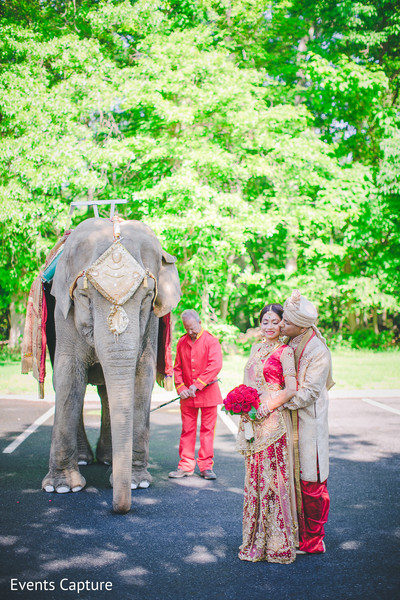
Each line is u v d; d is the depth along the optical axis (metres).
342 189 19.47
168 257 6.03
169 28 17.34
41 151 15.02
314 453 4.18
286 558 4.05
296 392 4.09
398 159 20.17
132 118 18.72
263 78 18.34
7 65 16.22
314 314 4.22
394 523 4.83
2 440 8.04
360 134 22.77
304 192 19.50
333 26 22.20
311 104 21.95
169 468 6.68
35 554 4.18
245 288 20.86
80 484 5.73
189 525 4.79
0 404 11.02
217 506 5.28
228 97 15.66
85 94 16.12
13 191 15.29
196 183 14.89
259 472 4.14
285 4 19.34
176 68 16.84
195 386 6.18
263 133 16.94
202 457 6.30
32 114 15.31
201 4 17.92
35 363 6.58
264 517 4.11
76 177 15.17
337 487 5.82
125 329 4.99
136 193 15.44
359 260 24.89
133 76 16.50
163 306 5.74
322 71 18.86
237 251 16.36
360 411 10.00
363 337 24.09
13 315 21.77
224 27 19.33
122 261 5.11
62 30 17.81
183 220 14.90
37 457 7.12
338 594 3.59
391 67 23.19
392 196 21.47
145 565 4.02
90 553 4.21
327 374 4.20
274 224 16.61
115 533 4.60
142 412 5.91
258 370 4.27
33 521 4.86
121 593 3.60
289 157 17.12
